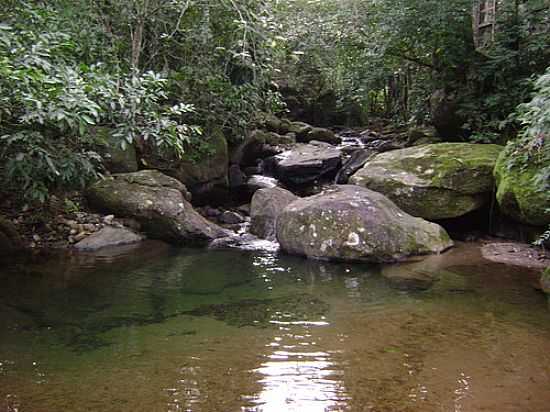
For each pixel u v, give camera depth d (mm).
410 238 6062
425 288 4871
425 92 11617
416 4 9000
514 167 6324
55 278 5180
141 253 6293
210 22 8258
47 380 3000
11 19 4953
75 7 6859
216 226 7434
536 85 4891
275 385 2975
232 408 2709
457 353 3434
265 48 8000
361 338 3701
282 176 10383
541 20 8602
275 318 4121
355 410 2713
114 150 7734
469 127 9234
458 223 7191
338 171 10875
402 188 7207
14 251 6066
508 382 3029
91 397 2799
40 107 3957
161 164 8672
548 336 3701
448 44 9406
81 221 6898
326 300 4570
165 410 2674
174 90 8562
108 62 7207
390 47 10062
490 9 10664
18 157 4863
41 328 3863
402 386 2975
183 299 4613
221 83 8602
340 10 11273
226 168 9477
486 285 4918
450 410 2717
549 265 5492
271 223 7348
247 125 10008
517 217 6305
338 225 6062
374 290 4848
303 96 17375
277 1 8320
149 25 8312
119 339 3676
